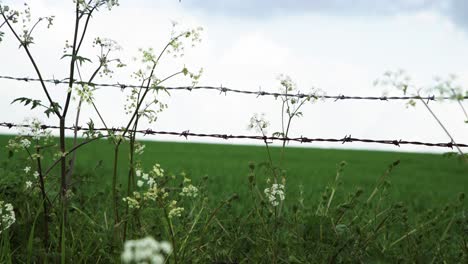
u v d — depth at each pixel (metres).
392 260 5.48
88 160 19.00
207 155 26.81
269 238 5.65
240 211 7.65
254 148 34.56
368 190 10.75
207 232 5.93
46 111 5.71
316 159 27.16
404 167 23.16
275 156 27.98
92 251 5.72
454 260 5.71
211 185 11.30
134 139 5.49
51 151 6.02
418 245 6.01
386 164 24.62
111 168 15.30
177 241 5.26
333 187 6.67
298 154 30.38
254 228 6.15
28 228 6.15
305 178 15.56
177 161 21.42
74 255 5.51
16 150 5.71
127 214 5.35
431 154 32.69
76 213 6.45
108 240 5.61
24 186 6.66
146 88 5.43
